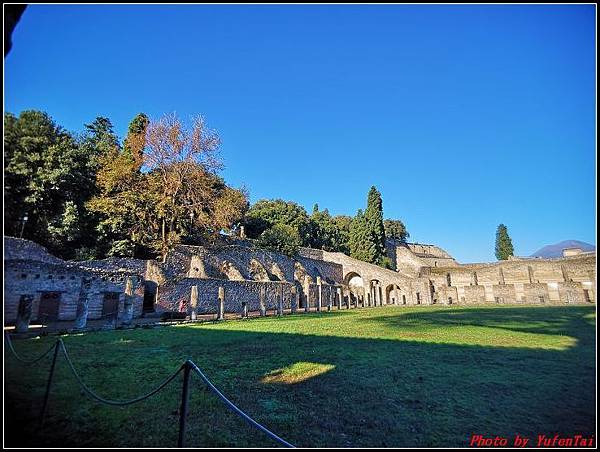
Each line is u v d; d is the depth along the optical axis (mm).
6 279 17797
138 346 11688
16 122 25281
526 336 13297
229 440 4836
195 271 31266
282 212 64188
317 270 52562
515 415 5605
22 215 24875
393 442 4750
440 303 47156
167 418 5594
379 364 8969
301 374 8125
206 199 34938
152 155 32312
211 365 9008
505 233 77750
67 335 14117
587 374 7824
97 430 5055
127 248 29828
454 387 7031
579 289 36969
